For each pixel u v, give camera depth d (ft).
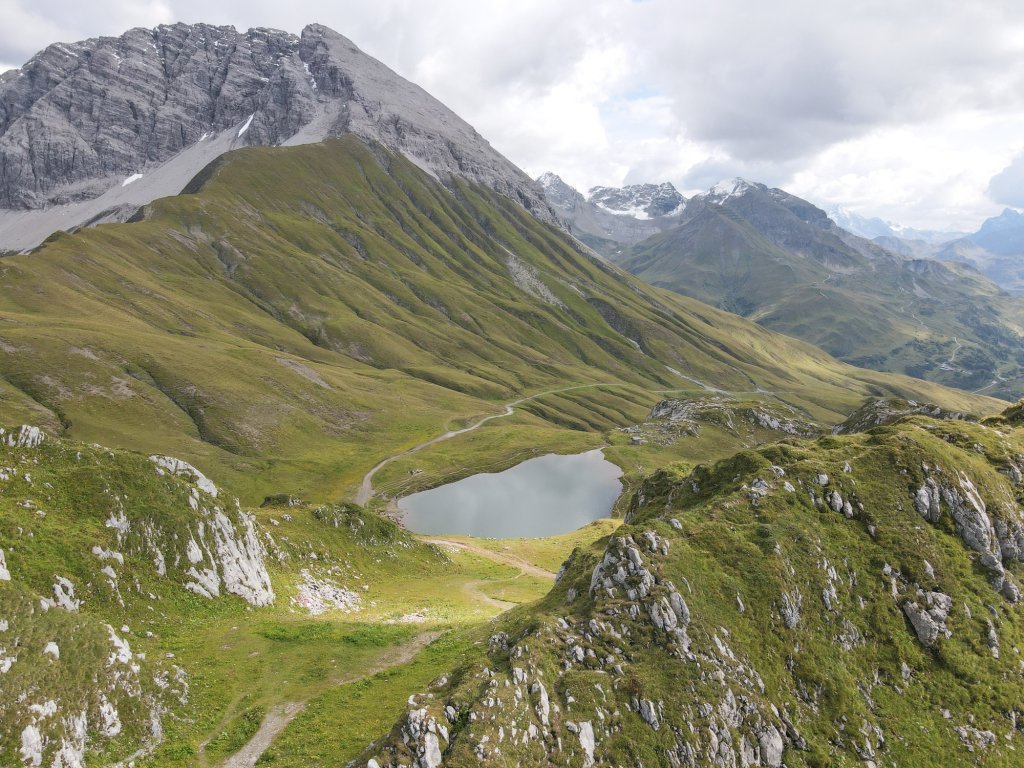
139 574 165.89
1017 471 233.76
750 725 140.46
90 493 172.14
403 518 513.45
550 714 124.88
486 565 323.16
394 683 147.74
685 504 212.84
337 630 175.32
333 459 609.01
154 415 554.05
